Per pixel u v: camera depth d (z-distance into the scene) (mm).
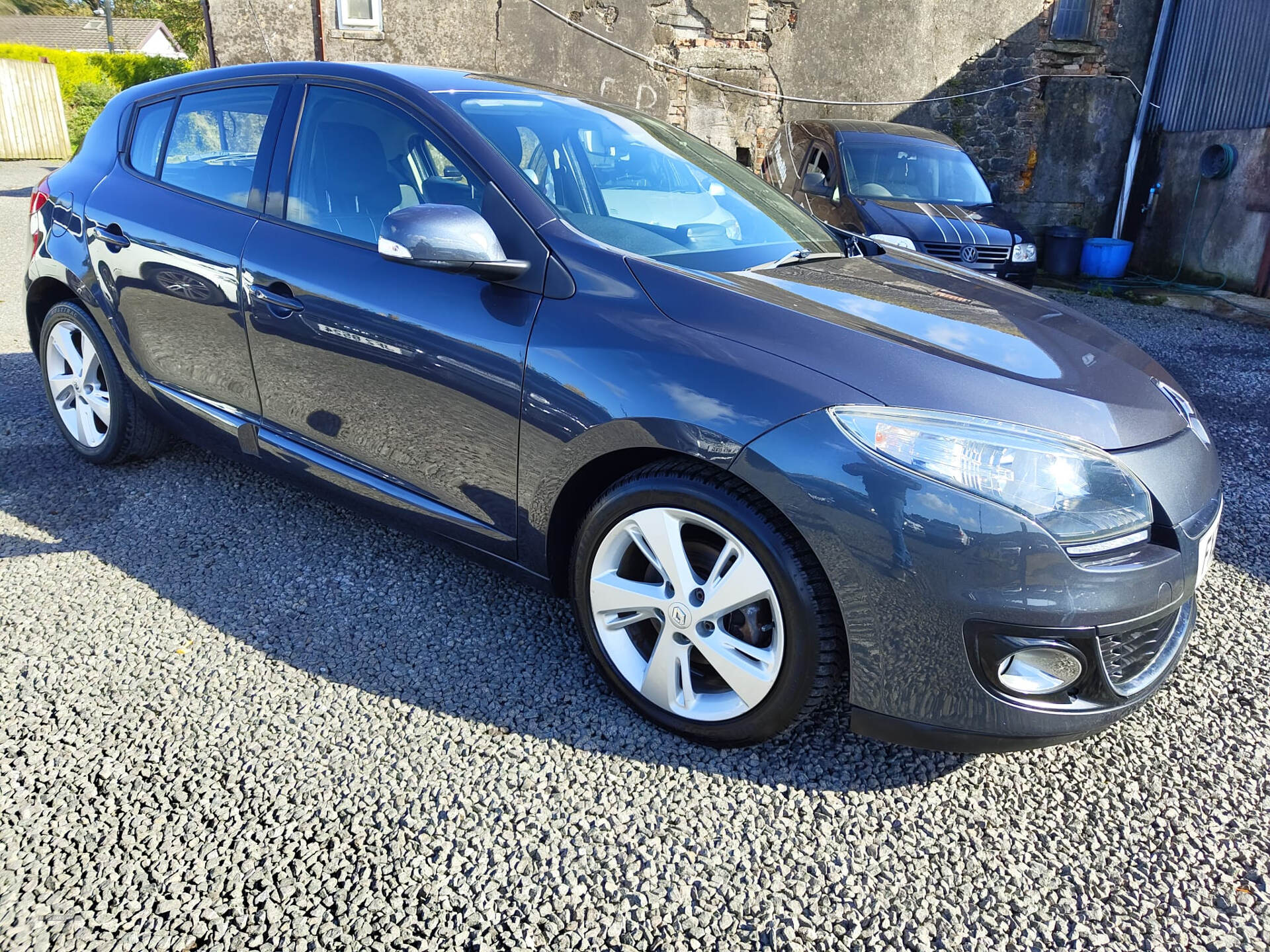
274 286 2617
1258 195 9281
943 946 1646
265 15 10125
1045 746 1870
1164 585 1852
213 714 2146
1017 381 1917
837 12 10945
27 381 4562
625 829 1876
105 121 3479
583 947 1593
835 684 1931
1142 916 1730
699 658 2146
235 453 3002
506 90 2764
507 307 2199
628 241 2314
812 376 1864
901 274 2643
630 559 2180
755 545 1881
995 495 1737
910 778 2076
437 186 2424
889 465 1753
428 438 2383
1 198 11258
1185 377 5922
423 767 2014
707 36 10898
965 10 11031
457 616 2633
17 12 92625
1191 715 2359
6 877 1659
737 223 2688
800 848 1856
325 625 2549
